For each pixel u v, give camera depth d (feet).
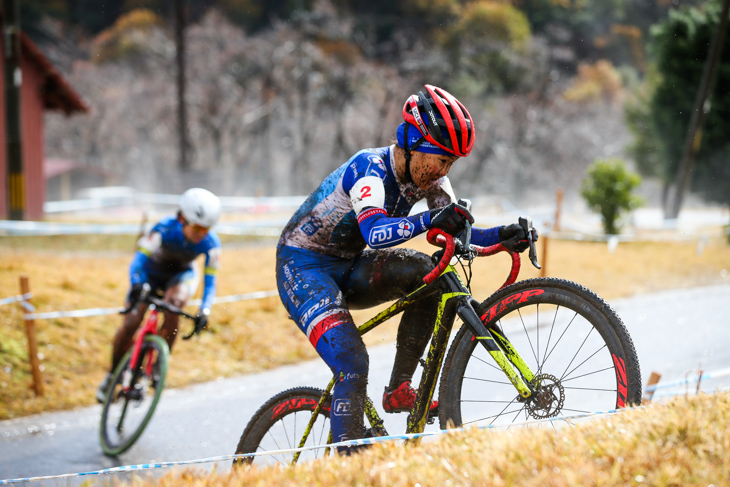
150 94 270.46
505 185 264.31
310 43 272.10
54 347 34.14
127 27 294.66
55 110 122.11
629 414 10.32
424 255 13.46
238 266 55.62
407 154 13.08
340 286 14.16
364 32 311.88
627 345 11.03
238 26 316.40
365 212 12.76
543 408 11.69
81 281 44.70
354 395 12.49
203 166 269.44
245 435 15.90
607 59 319.68
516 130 267.39
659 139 167.63
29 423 27.63
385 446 10.94
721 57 156.46
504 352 12.27
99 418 28.25
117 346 26.55
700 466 8.38
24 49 109.50
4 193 106.22
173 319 26.48
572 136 268.82
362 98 271.28
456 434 10.71
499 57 287.69
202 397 30.35
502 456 9.38
